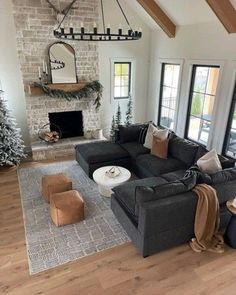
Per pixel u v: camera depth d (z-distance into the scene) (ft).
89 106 19.94
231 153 16.79
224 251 9.89
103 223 11.44
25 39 16.56
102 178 13.05
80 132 20.79
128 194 10.76
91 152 15.60
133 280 8.59
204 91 17.88
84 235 10.67
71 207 11.03
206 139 18.42
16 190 14.15
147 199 8.89
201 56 17.04
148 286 8.36
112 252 9.80
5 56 17.24
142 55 21.95
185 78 18.75
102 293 8.12
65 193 11.68
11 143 16.62
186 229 9.77
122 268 9.07
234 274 8.88
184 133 20.03
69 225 11.24
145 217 8.73
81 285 8.39
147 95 23.68
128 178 13.12
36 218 11.70
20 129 18.79
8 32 16.79
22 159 18.35
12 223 11.38
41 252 9.73
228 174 10.32
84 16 17.53
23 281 8.52
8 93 18.10
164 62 20.71
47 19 16.67
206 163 10.92
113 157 15.62
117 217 11.26
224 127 16.24
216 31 15.55
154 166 14.02
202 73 17.75
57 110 19.02
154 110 23.02
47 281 8.52
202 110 18.35
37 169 16.75
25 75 17.30
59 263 9.25
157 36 20.84
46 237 10.52
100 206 12.70
